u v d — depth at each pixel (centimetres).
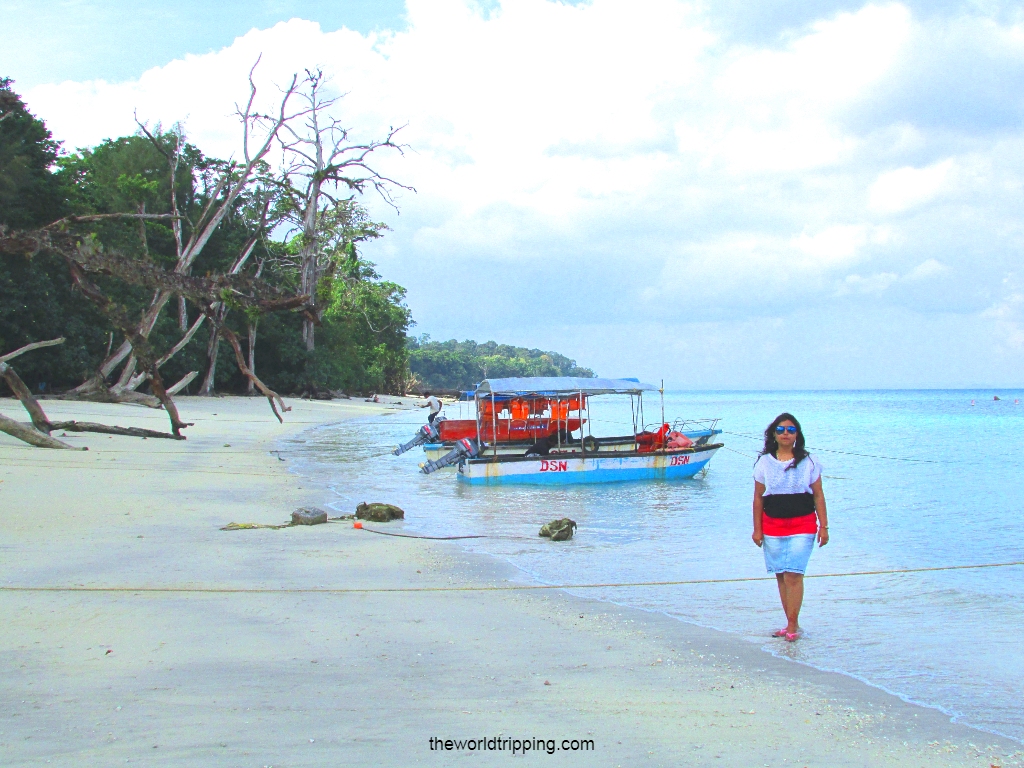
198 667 524
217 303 2044
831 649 627
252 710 448
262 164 2880
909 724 473
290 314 6538
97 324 4156
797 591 655
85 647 558
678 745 424
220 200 4144
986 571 948
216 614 658
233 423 3719
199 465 1936
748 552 1039
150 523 1099
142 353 2084
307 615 670
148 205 4556
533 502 1561
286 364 6575
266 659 547
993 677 566
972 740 451
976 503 1586
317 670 529
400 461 2342
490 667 552
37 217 3681
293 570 847
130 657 539
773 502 659
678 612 735
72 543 938
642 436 2116
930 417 6309
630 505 1523
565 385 1955
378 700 474
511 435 2092
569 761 394
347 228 3294
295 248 4741
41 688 474
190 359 5209
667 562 971
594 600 775
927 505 1561
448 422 2386
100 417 3350
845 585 872
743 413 7006
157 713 438
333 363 7088
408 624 657
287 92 2694
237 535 1041
